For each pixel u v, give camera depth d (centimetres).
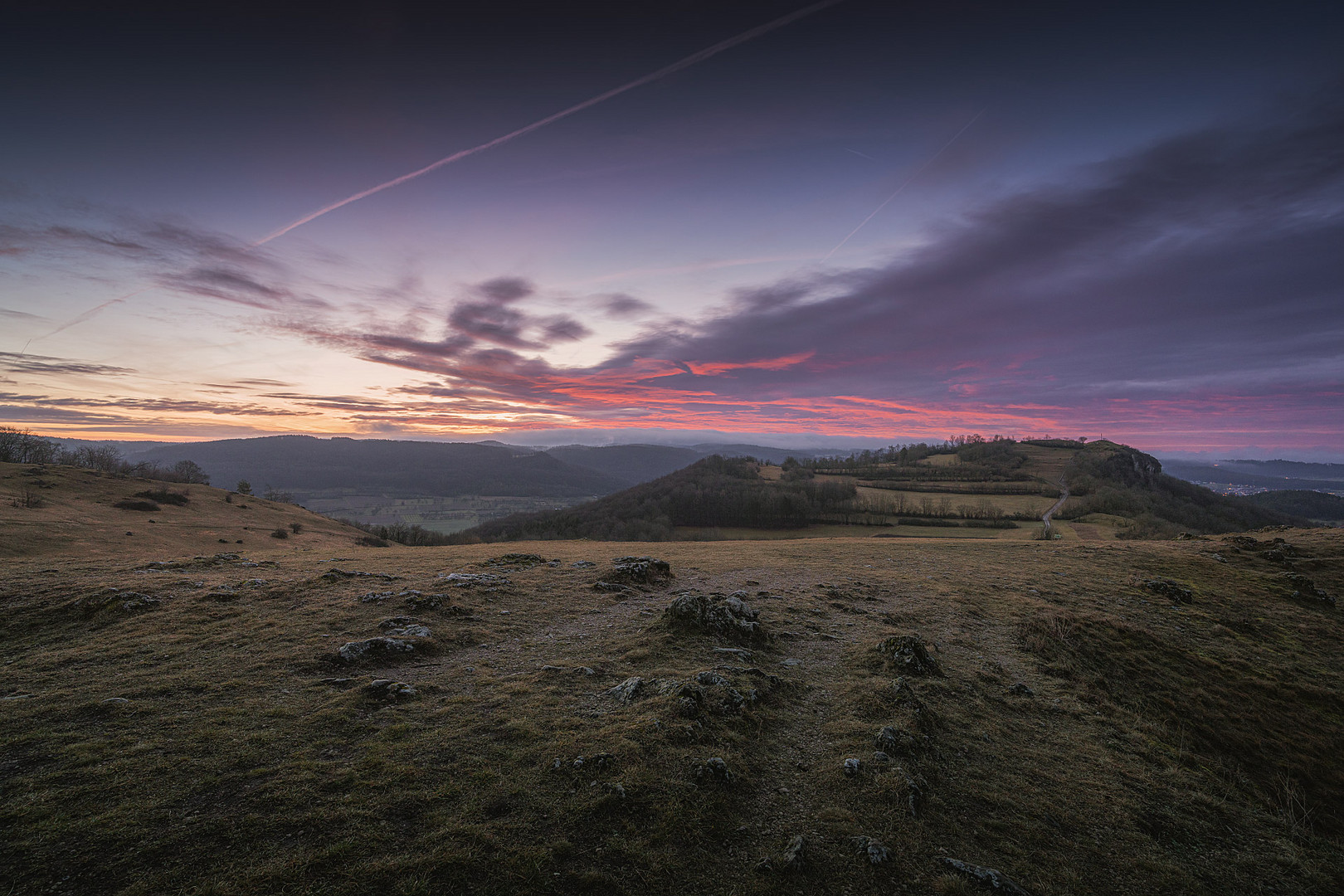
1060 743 1433
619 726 1125
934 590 2895
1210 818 1212
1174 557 3941
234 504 10138
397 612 1891
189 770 911
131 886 655
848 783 1027
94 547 5553
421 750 1024
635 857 791
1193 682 2042
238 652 1486
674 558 3906
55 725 1050
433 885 698
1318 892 1030
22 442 11600
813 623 2155
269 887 670
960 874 824
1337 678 2228
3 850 696
